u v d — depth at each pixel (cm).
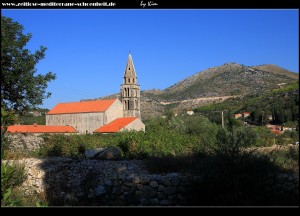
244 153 888
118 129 6122
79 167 1224
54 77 1903
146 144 1750
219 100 13212
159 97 17025
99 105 7162
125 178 1000
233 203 766
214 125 3047
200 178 862
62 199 1041
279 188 805
